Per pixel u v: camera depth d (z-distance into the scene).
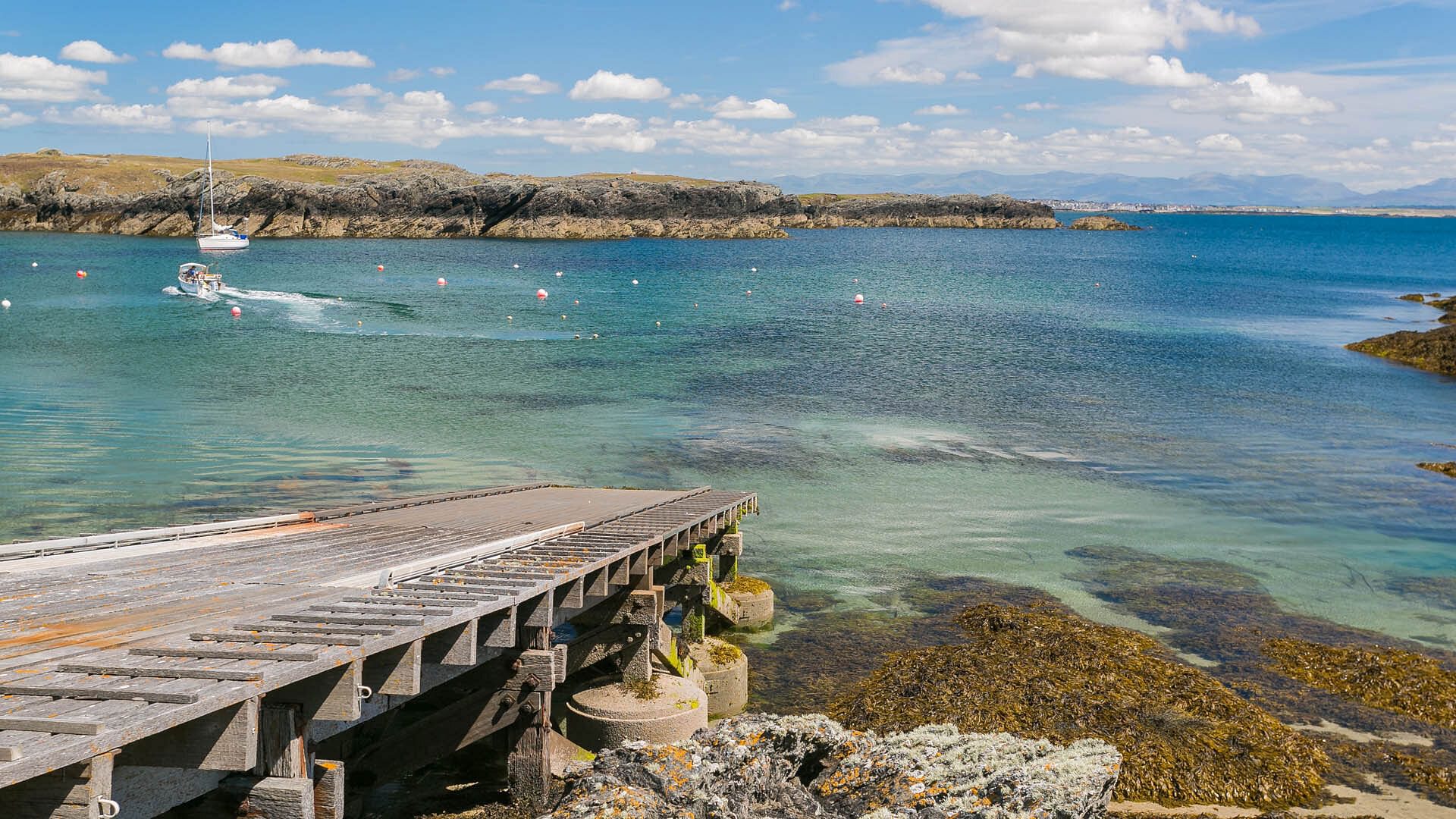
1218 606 23.58
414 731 12.98
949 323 76.38
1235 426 42.84
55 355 52.91
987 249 188.62
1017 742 12.59
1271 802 15.29
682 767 11.19
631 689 16.38
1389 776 16.16
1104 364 58.12
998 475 34.34
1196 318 82.81
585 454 35.69
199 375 48.34
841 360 57.75
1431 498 32.75
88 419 38.44
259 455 33.97
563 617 14.91
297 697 8.19
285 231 182.88
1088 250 192.00
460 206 192.62
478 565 13.49
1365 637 22.00
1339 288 114.38
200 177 184.38
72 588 11.70
